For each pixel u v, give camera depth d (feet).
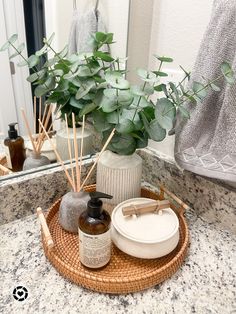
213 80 1.90
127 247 1.90
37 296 1.72
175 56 2.55
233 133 1.89
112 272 1.88
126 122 1.95
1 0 2.25
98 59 2.19
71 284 1.81
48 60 2.24
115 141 2.09
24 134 2.59
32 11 2.41
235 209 2.21
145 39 2.77
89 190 2.51
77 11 2.63
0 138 2.53
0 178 2.34
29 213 2.45
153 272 1.78
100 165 2.27
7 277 1.84
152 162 2.88
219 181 2.33
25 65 2.33
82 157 2.66
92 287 1.73
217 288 1.82
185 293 1.77
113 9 2.74
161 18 2.58
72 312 1.62
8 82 2.41
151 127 1.99
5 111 2.48
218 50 1.87
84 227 1.75
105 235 1.77
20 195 2.34
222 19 1.81
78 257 2.00
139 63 2.89
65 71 2.13
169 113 1.93
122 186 2.25
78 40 2.68
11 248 2.08
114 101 1.83
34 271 1.89
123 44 2.86
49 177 2.46
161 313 1.64
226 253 2.11
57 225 2.28
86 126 2.67
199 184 2.43
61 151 2.66
